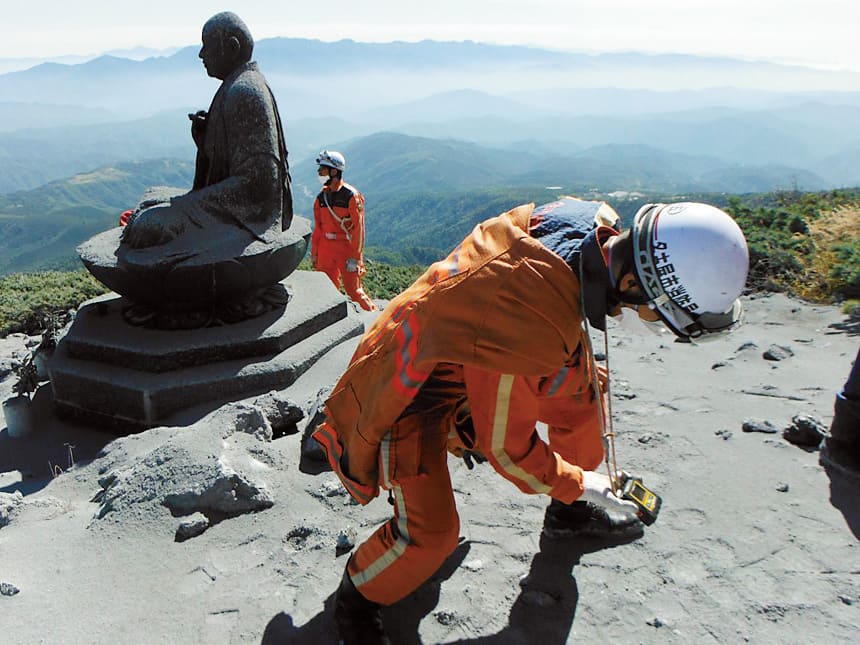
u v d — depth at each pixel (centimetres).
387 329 226
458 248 224
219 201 635
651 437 402
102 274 608
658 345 586
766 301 696
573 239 218
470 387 212
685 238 197
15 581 305
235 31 661
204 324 637
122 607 286
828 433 380
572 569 291
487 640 255
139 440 496
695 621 256
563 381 244
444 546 225
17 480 513
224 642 263
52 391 668
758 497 333
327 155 1060
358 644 241
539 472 225
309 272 827
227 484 356
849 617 251
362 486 241
